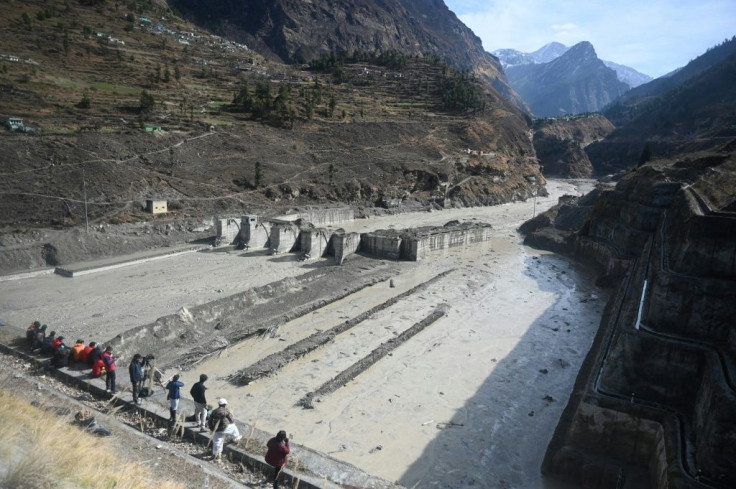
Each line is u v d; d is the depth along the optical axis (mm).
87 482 13141
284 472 19906
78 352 28938
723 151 71438
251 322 42594
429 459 26188
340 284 55156
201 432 22328
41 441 13891
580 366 37875
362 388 33344
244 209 83250
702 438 20703
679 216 38562
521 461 26359
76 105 95625
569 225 88500
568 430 26469
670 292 27578
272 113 122125
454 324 46000
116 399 25062
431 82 197000
